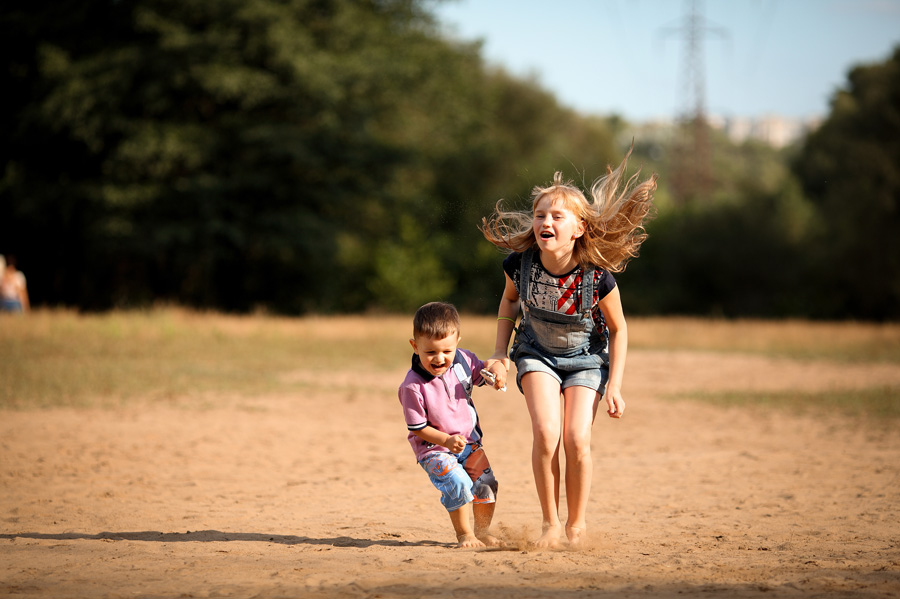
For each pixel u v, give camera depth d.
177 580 12.86
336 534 17.53
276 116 117.56
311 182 120.38
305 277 135.38
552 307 16.08
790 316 154.62
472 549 15.70
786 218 161.25
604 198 16.28
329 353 66.06
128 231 106.62
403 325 86.50
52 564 14.31
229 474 25.42
